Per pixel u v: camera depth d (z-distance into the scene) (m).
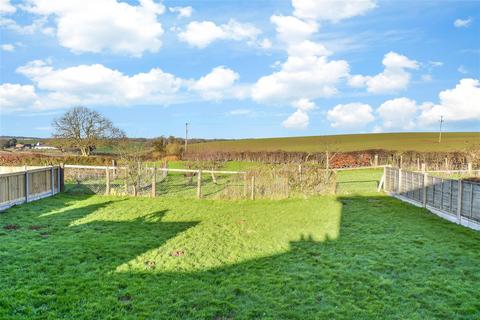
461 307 5.39
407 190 15.11
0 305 5.27
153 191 16.53
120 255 7.88
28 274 6.55
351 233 9.98
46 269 6.87
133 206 13.97
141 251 8.23
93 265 7.19
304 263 7.53
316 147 48.56
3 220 11.06
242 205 14.63
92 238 9.21
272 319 5.12
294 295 5.92
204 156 38.12
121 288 6.12
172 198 15.99
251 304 5.61
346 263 7.47
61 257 7.60
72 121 45.16
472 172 23.89
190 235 9.83
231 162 36.00
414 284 6.29
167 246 8.70
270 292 6.04
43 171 15.61
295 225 11.11
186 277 6.70
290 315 5.23
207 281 6.54
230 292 6.05
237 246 8.84
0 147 48.41
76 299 5.60
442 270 6.94
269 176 16.81
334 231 10.24
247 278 6.67
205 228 10.69
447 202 11.77
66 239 9.03
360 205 14.23
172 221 11.59
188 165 30.70
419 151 36.62
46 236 9.27
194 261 7.63
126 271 6.93
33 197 14.77
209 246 8.80
